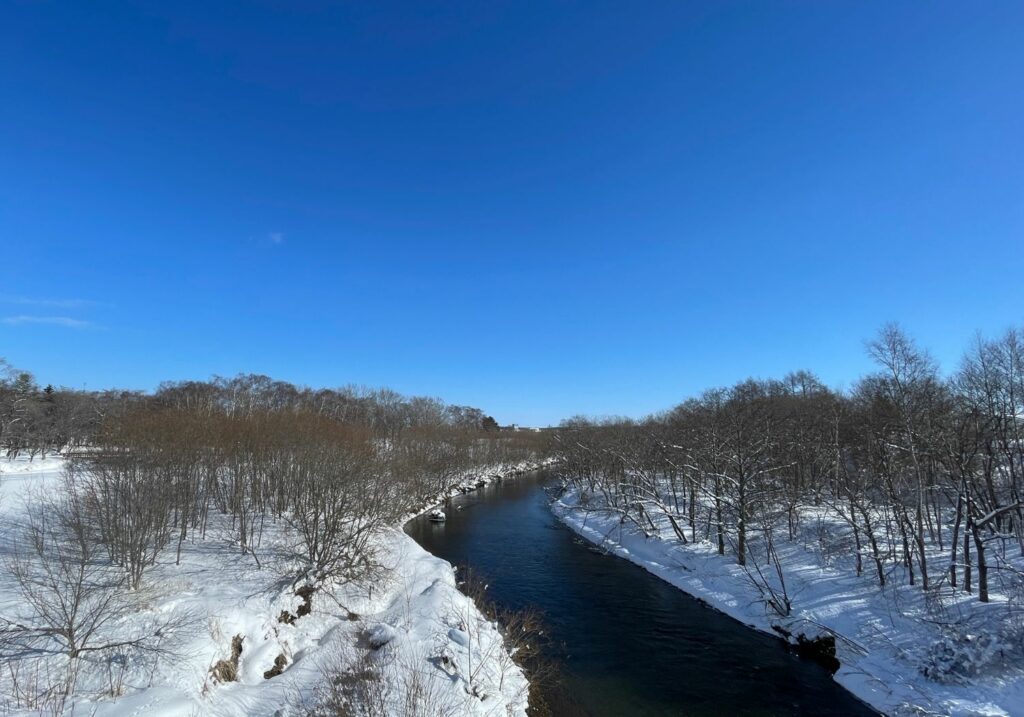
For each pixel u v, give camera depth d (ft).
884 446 103.86
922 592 87.51
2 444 223.30
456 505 222.07
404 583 90.94
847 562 106.73
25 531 73.10
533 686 66.69
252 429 114.11
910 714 62.59
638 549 141.79
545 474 363.76
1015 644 68.18
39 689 43.45
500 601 101.96
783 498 131.85
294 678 57.06
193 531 92.27
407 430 250.16
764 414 149.38
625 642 84.58
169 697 45.16
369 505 96.02
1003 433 102.06
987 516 80.89
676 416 237.66
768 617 92.99
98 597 58.85
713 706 65.92
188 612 59.62
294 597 72.69
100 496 74.59
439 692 54.49
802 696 68.95
